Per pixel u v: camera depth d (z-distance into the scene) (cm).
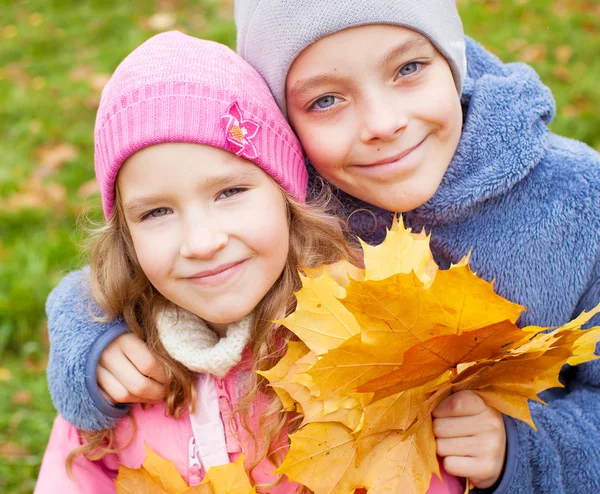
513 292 70
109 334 68
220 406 68
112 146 63
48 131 150
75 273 76
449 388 58
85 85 164
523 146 69
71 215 128
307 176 70
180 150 61
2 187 135
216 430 67
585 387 73
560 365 55
